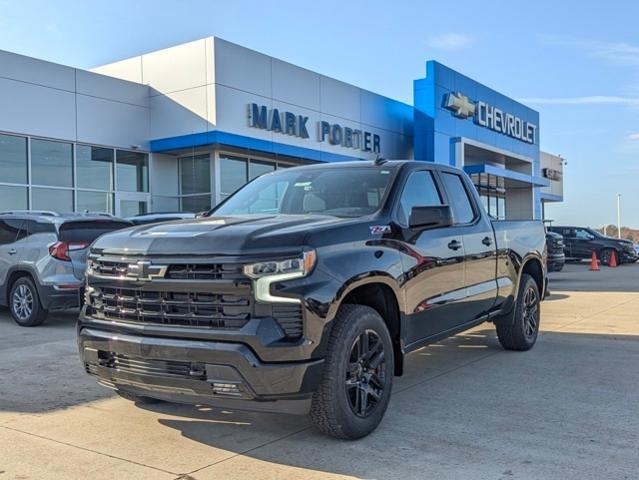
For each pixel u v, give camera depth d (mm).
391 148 27156
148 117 20266
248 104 20094
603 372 6527
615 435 4590
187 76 19484
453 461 4102
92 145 18750
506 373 6508
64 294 9367
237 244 4004
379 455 4211
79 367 6793
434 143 27203
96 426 4852
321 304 4031
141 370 4211
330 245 4277
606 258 26688
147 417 5051
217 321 3984
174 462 4125
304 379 3959
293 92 21953
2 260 10000
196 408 5270
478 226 6402
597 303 12438
